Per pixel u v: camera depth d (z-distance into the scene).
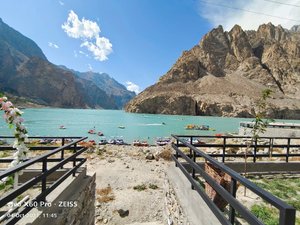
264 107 9.03
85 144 22.78
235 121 131.50
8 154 14.63
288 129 25.41
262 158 12.38
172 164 8.76
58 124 82.75
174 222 6.46
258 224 2.74
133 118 134.38
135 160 17.94
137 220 10.30
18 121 5.32
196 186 5.24
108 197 11.69
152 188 12.97
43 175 4.68
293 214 2.33
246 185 3.13
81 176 7.63
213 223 4.20
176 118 146.62
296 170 9.95
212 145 9.75
